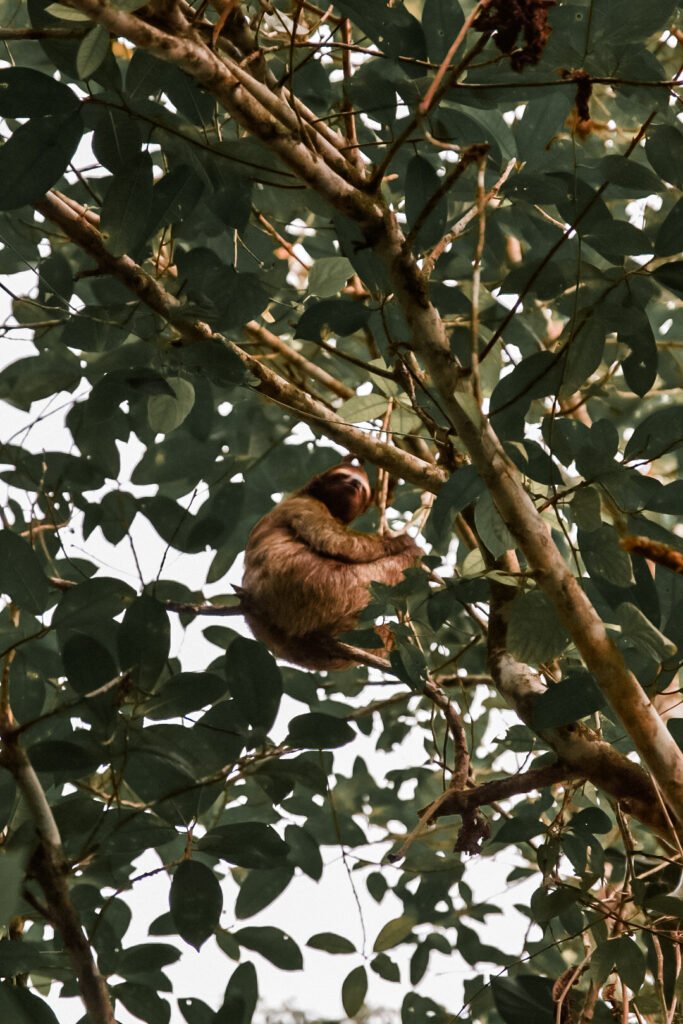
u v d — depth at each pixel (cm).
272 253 1318
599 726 988
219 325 1053
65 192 1245
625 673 800
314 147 827
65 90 834
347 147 902
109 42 751
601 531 838
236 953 1055
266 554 1323
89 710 898
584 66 824
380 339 1216
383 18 866
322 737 944
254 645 930
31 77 825
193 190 989
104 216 905
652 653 823
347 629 1288
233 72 791
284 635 1292
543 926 1083
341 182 804
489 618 1005
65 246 1312
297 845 1169
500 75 885
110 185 896
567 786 1037
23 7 1142
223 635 1188
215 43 780
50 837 880
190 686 927
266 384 1079
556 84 812
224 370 1013
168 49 726
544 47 752
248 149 914
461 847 935
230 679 927
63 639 952
